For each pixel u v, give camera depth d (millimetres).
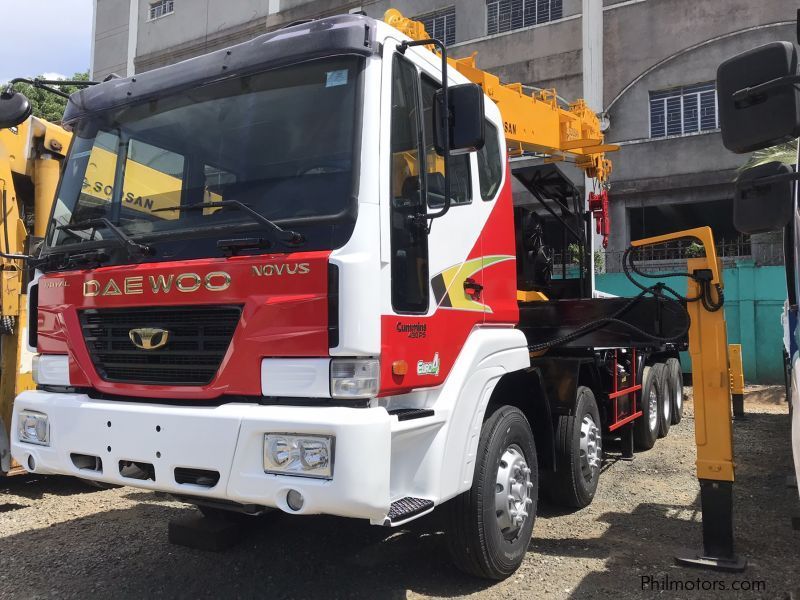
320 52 3291
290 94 3389
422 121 3535
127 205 3713
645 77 19109
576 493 5203
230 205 3201
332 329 2906
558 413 4949
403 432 3094
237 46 3598
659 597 3732
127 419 3236
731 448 4152
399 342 3135
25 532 4875
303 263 2982
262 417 2904
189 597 3760
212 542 4422
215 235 3297
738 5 18000
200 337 3230
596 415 5711
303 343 2953
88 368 3570
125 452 3232
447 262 3652
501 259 4324
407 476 3307
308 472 2822
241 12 26156
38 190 6285
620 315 5289
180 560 4301
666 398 8766
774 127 2396
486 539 3713
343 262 2920
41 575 4082
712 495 4234
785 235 3824
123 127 3898
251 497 2912
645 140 19031
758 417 10484
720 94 2555
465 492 3688
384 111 3219
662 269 16516
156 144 3730
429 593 3791
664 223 22984
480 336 3895
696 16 18484
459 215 3838
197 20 27406
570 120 7602
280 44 3424
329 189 3111
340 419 2789
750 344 14148
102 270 3566
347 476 2752
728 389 4180
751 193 2666
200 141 3576
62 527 4984
